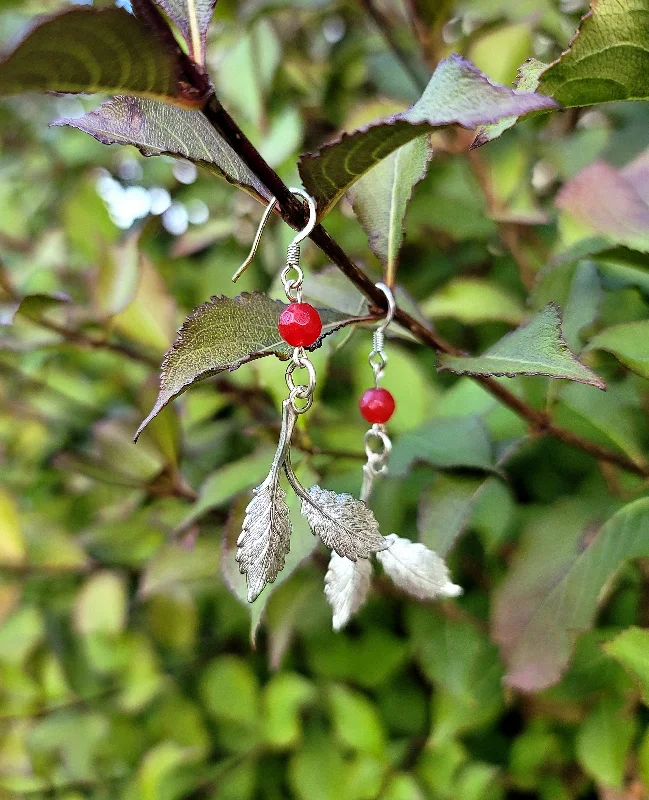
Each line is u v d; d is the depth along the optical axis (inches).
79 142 15.5
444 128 4.1
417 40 9.9
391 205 6.3
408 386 9.8
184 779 10.1
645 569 8.2
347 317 6.0
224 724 10.2
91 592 11.0
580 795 8.8
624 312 8.9
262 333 5.2
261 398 10.3
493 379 6.9
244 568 4.7
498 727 9.7
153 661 11.1
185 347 4.8
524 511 9.8
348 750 9.6
